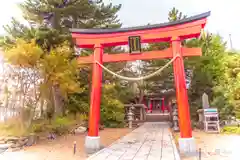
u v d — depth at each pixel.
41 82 8.20
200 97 12.02
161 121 19.78
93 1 11.91
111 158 5.08
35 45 7.80
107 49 12.61
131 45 6.75
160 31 6.63
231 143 6.88
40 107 9.55
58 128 9.12
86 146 6.27
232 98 11.66
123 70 17.83
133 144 7.13
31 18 11.65
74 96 12.00
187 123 5.73
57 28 11.17
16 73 7.99
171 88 16.66
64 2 11.33
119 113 14.16
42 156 5.70
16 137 7.22
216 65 12.42
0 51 7.90
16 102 7.97
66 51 8.55
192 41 12.36
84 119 11.48
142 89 21.17
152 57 6.66
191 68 13.12
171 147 6.54
